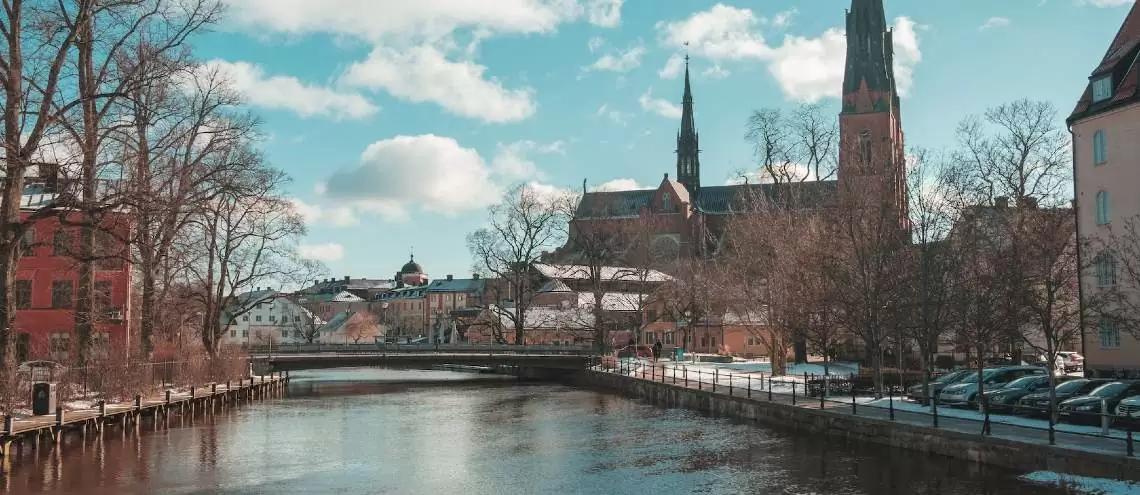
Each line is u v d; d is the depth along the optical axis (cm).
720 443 3753
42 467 3184
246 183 5450
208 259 6594
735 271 7181
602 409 5469
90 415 3822
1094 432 2838
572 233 12750
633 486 2881
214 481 2984
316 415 5194
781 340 6372
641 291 10119
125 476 3044
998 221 4681
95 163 3722
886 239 4688
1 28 3475
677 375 6750
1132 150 4797
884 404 4100
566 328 10294
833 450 3441
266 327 19438
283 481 2998
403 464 3356
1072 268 4788
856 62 11794
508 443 3916
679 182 15850
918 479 2791
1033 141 6222
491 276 10425
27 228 3516
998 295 3922
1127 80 4903
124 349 4772
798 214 6256
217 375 6266
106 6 3575
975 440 2905
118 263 4959
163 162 4359
